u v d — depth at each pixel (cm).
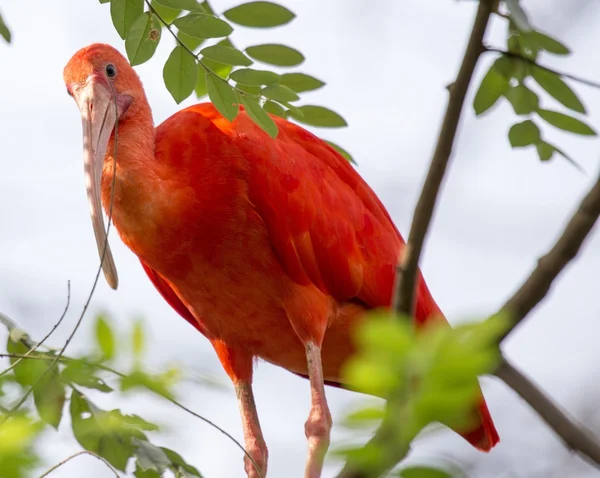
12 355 766
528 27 629
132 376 706
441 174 729
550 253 686
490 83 859
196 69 901
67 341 743
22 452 598
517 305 692
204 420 787
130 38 885
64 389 779
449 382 463
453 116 712
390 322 482
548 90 823
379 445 490
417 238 753
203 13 866
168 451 887
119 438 833
